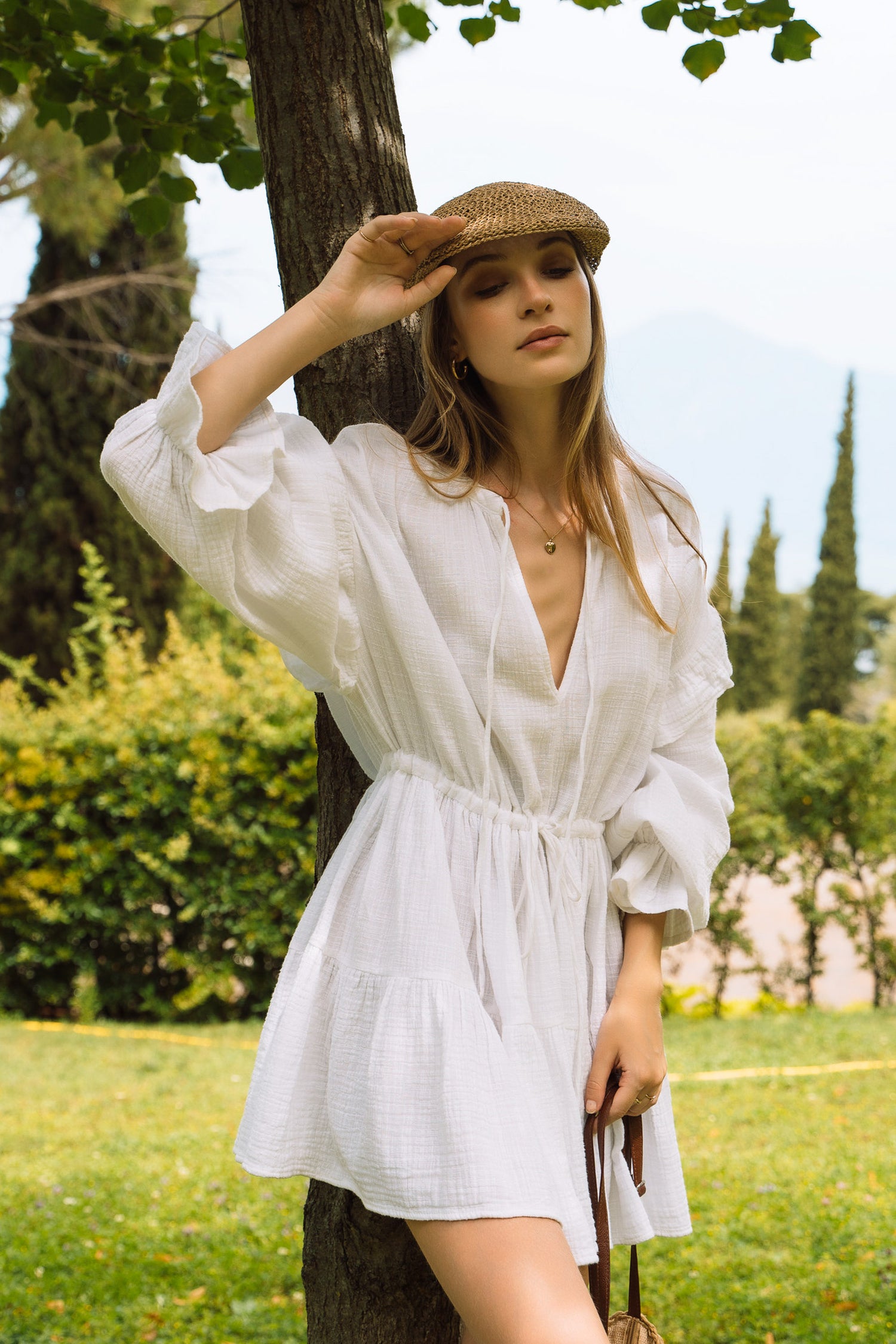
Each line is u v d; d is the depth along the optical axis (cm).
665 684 193
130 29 335
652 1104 186
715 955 1166
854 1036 735
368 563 173
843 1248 386
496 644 175
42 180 1028
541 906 177
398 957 166
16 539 1479
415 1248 195
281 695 838
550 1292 145
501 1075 160
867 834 862
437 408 190
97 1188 461
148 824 830
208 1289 363
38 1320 338
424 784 179
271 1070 168
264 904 819
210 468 158
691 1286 358
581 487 184
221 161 339
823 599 3562
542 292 174
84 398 1447
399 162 224
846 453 3562
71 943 843
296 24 217
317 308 166
